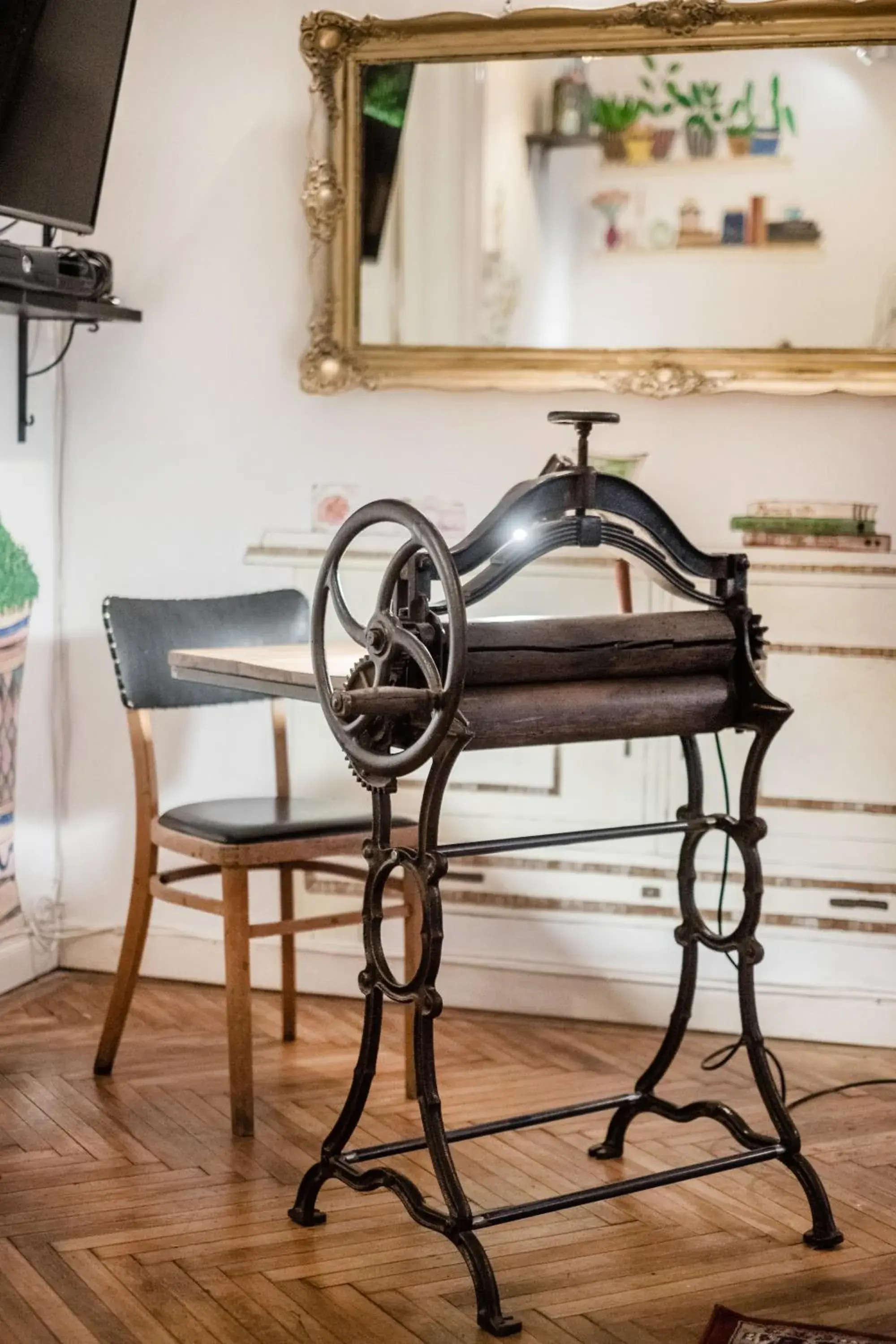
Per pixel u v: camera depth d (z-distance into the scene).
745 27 3.40
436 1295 2.41
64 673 4.03
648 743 3.66
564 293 3.57
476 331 3.62
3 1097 3.20
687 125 3.47
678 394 3.52
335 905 3.90
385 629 2.35
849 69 3.38
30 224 3.83
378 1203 2.74
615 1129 2.93
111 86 3.50
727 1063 3.48
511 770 3.75
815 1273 2.50
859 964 3.61
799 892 3.62
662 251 3.51
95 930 4.06
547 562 3.69
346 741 2.43
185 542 3.92
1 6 3.11
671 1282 2.46
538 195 3.56
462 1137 2.63
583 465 2.50
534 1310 2.37
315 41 3.60
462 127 3.58
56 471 3.98
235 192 3.80
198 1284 2.42
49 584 3.97
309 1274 2.46
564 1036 3.64
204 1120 3.09
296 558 3.84
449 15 3.52
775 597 3.58
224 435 3.87
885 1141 3.04
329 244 3.67
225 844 3.06
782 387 3.48
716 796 3.64
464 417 3.71
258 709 3.90
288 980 3.55
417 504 3.76
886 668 3.54
